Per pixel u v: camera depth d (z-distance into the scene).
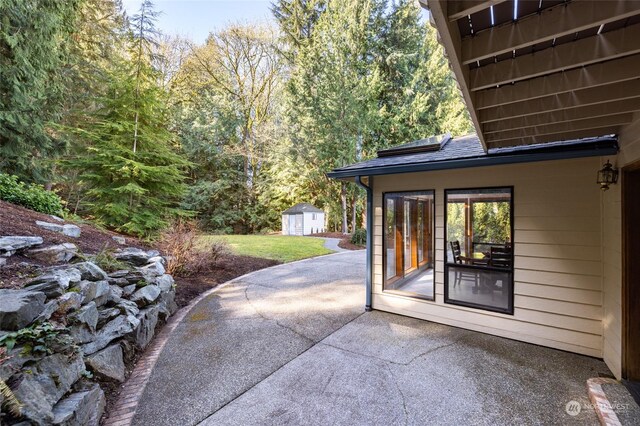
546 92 2.06
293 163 18.70
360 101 16.34
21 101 6.71
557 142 3.48
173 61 19.92
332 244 14.95
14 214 4.72
